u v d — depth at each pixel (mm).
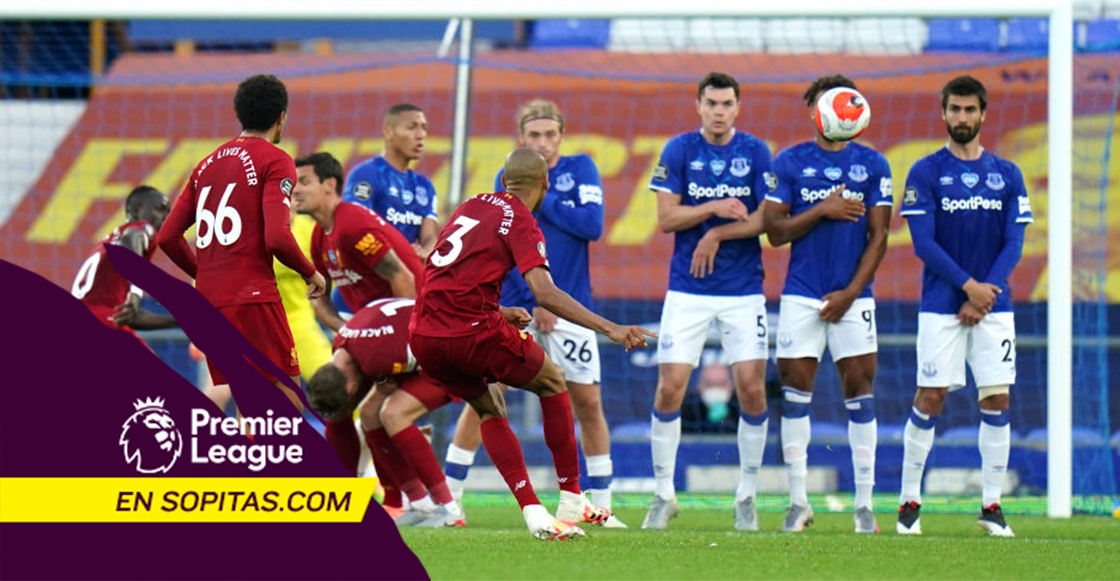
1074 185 37156
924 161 25359
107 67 60531
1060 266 29094
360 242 24422
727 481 39219
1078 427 34562
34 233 55438
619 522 26297
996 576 16906
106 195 56406
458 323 19328
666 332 26188
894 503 34844
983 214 25047
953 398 41281
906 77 52312
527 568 16406
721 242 26031
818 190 25109
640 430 41750
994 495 25375
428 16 31484
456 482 27438
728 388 40969
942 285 25031
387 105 56875
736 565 17344
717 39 56625
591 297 27234
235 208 20812
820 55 54750
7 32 60406
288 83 57625
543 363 20281
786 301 25438
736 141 26625
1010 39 50562
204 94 58812
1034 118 49938
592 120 55688
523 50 57875
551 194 26922
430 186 29344
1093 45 34531
